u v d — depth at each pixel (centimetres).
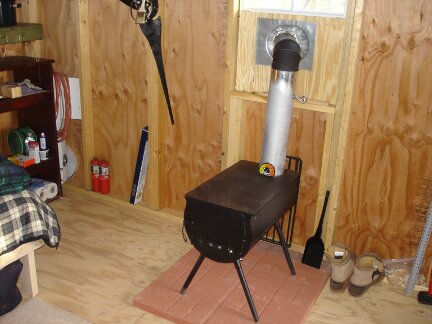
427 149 242
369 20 235
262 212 208
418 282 258
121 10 304
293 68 228
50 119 324
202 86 293
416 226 257
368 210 267
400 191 255
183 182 323
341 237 280
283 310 233
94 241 293
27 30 311
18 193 223
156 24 267
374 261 259
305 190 281
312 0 240
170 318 228
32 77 319
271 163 239
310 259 270
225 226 205
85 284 252
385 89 242
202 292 244
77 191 355
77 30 317
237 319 226
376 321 234
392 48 235
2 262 216
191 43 287
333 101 251
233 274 260
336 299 249
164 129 315
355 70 240
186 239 275
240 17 260
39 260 271
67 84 336
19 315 226
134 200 333
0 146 334
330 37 242
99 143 348
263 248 286
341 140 253
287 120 235
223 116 285
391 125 246
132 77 316
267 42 256
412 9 225
